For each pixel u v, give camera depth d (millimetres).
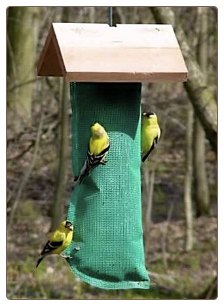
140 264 8148
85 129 8227
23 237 17828
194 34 19938
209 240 18578
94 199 8109
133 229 8156
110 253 8078
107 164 8133
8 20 20906
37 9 21156
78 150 8281
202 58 18812
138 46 7832
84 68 7523
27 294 15414
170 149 22188
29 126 18859
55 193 17609
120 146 8172
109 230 8094
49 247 8109
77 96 8281
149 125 9242
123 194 8148
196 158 20016
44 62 8719
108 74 7551
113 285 8055
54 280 15875
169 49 7863
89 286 15719
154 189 20672
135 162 8273
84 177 7965
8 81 19609
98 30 7961
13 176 18984
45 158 19516
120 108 8211
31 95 20156
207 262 17328
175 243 18375
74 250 8148
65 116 17594
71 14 19141
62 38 7797
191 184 20297
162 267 17000
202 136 19891
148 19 19625
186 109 20906
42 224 18406
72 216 8188
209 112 13195
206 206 20047
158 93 20750
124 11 18938
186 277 16469
